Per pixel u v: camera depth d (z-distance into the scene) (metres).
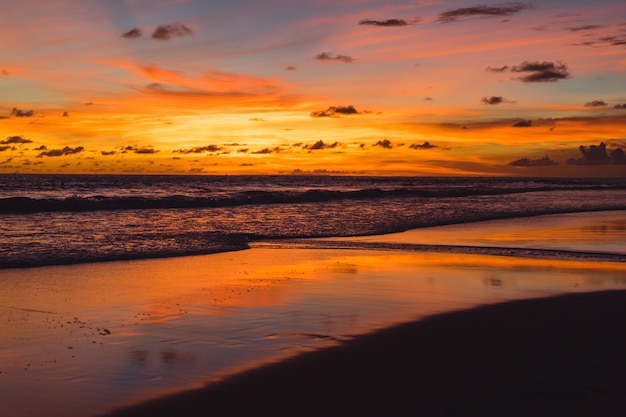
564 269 14.68
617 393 6.21
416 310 10.09
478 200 48.38
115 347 7.93
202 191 62.81
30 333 8.54
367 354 7.61
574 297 11.08
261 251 17.92
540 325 8.98
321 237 21.61
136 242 18.77
